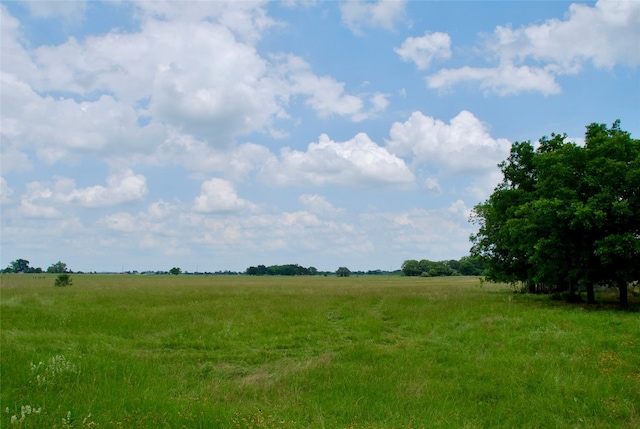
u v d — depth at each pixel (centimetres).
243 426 667
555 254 2430
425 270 16400
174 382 983
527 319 1803
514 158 3262
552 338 1390
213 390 925
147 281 7675
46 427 634
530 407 809
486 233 3434
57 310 2216
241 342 1473
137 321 1855
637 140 2320
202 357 1262
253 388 940
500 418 768
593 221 2195
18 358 1084
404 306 2495
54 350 1255
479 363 1127
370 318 2014
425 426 718
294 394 895
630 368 1044
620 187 2194
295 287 5250
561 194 2355
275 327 1752
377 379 977
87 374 965
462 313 2058
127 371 1017
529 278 3036
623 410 786
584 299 2928
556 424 739
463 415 786
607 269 2394
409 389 905
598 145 2339
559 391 885
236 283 6956
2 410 706
